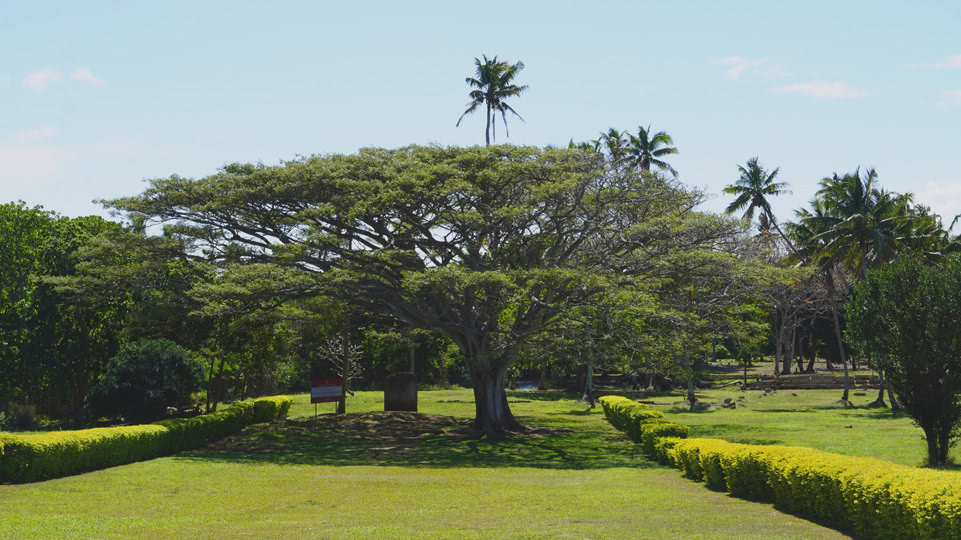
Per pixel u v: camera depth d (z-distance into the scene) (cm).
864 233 4772
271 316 3095
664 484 1816
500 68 5625
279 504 1534
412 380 4025
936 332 2025
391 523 1293
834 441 2753
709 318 3309
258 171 2922
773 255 5859
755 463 1523
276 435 3150
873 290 2152
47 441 1786
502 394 3353
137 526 1241
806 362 9450
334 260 2970
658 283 3025
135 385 3409
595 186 3030
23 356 3831
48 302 3847
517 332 3097
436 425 3538
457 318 3256
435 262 3152
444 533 1169
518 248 3102
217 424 2964
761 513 1350
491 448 2809
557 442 2981
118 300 3853
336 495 1658
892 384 2133
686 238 3134
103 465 2025
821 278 5950
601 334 2708
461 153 3025
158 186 2980
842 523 1189
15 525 1209
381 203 2753
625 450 2712
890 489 1052
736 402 4928
